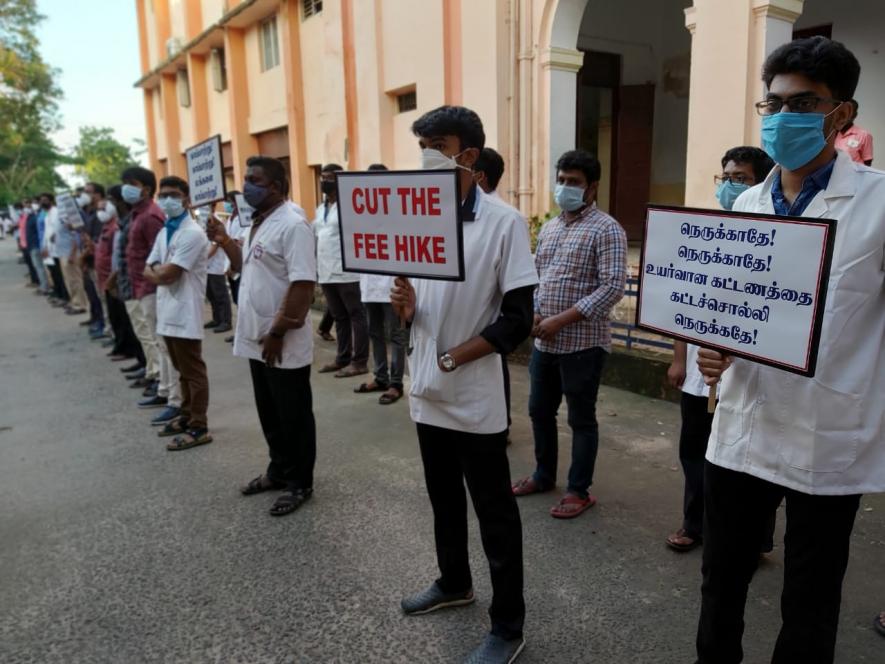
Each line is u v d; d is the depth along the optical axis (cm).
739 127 507
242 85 1465
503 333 215
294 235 338
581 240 327
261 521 346
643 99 929
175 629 260
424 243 212
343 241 236
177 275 437
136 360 740
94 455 450
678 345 292
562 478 388
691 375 285
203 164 401
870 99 664
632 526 328
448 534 257
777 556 298
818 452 170
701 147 536
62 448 466
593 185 333
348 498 370
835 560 175
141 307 524
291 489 363
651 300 202
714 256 181
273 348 338
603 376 556
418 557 307
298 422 354
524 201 736
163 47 1975
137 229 511
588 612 262
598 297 316
